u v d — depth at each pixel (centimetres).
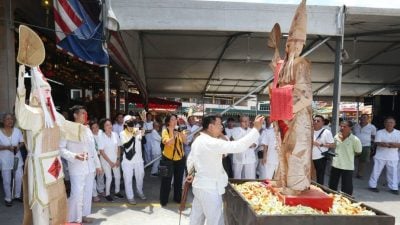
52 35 851
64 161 582
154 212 565
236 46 916
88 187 507
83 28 609
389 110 1464
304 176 354
